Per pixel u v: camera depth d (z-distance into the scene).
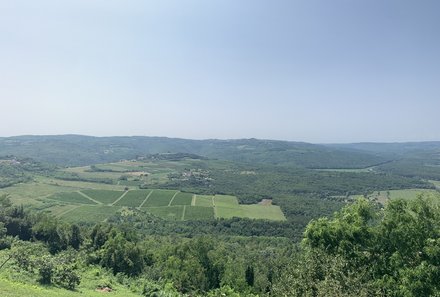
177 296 52.78
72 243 80.00
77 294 37.25
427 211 26.84
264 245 121.88
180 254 81.88
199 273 71.50
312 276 24.41
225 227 147.38
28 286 35.28
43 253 58.75
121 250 70.62
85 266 61.34
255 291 64.06
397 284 25.28
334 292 20.39
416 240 26.23
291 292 23.47
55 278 41.12
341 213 31.62
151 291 50.94
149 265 80.44
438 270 23.97
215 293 60.78
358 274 24.53
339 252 27.86
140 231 132.25
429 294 23.61
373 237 28.11
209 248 89.69
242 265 81.19
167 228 140.25
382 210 29.34
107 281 51.06
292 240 132.25
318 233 29.14
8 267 41.31
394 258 26.14
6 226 78.31
